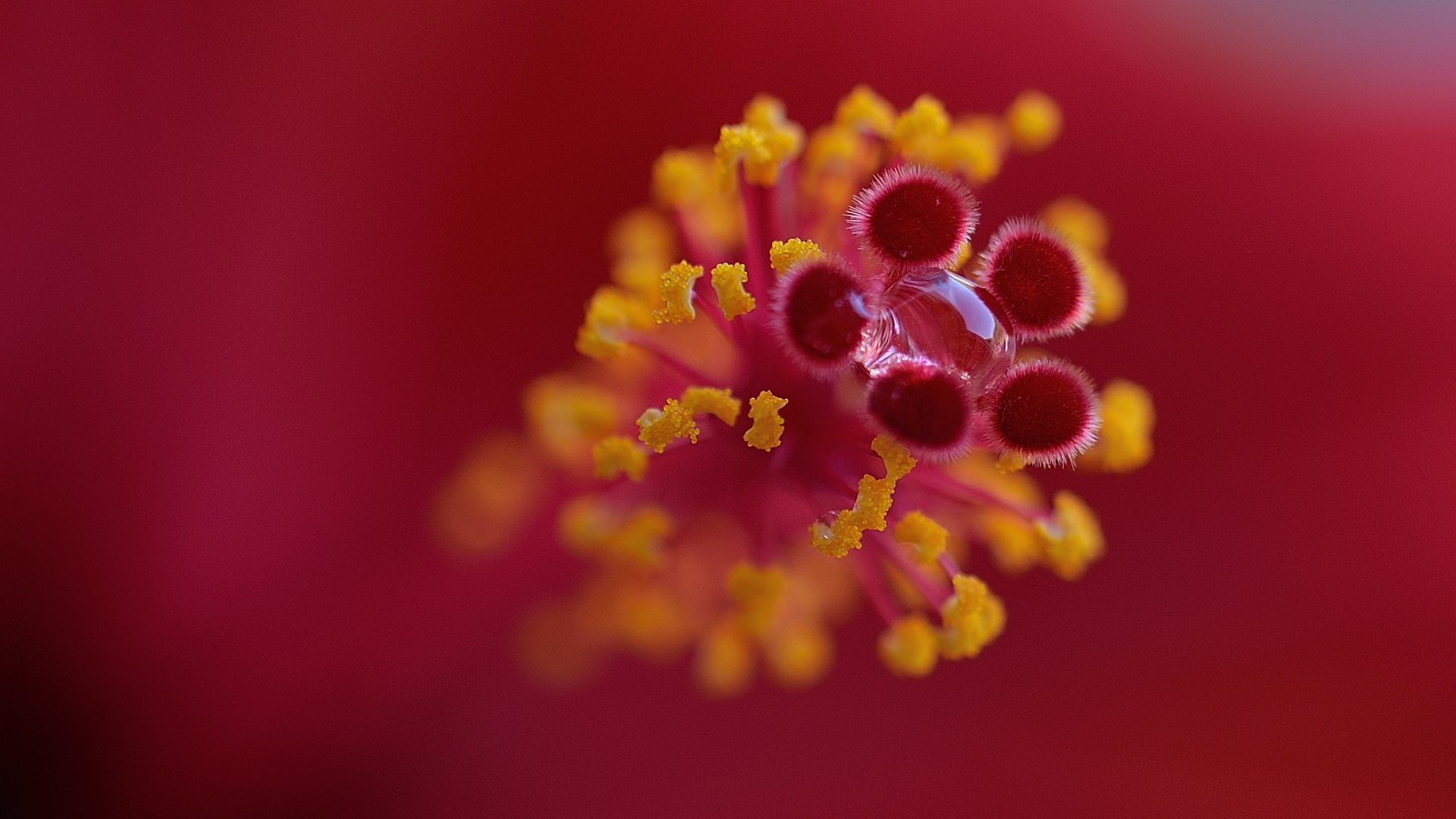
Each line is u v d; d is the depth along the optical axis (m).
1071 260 0.08
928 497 0.08
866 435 0.08
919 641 0.08
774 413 0.08
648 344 0.08
